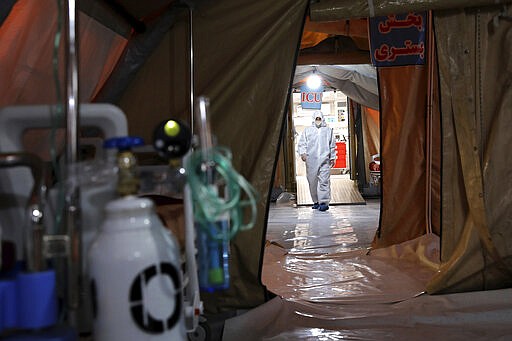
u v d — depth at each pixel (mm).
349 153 9602
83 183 942
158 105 2432
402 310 2217
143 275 776
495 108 2523
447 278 2406
